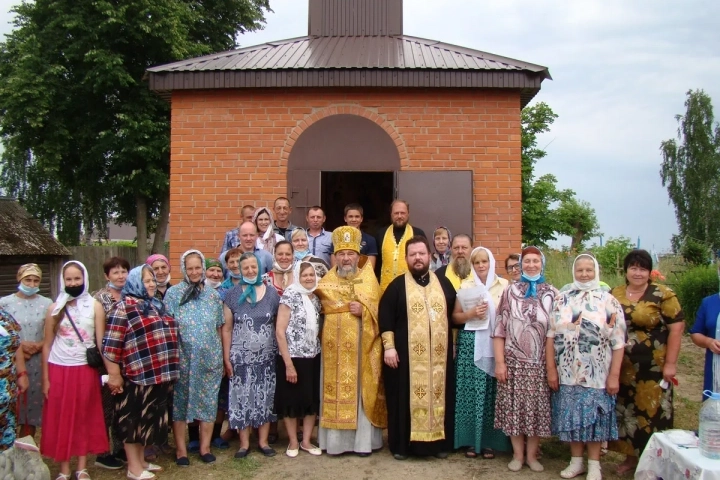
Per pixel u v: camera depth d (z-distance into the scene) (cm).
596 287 481
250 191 772
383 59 789
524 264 506
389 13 1005
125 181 1842
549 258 1448
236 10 2116
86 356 482
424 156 766
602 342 466
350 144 770
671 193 4391
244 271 530
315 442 571
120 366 479
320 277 575
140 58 1862
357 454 532
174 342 496
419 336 517
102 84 1788
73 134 1869
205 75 755
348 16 1005
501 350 503
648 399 477
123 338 480
